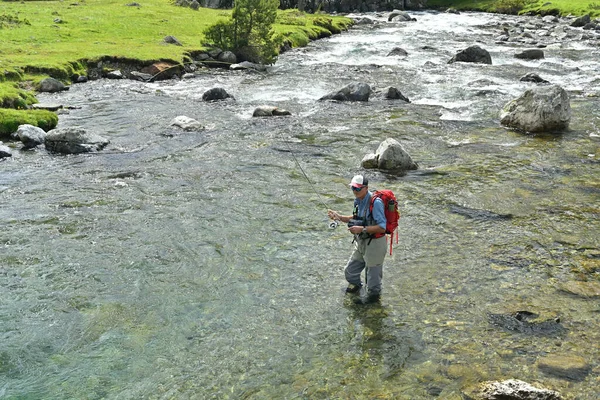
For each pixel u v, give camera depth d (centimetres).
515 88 3122
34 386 894
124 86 3288
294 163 1927
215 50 4038
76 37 4238
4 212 1524
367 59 4278
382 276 1195
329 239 1373
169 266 1248
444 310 1076
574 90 3059
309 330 1024
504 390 830
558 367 903
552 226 1441
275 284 1177
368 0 9088
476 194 1656
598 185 1720
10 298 1125
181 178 1781
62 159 1991
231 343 992
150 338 1009
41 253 1301
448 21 7300
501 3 8588
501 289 1148
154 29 4784
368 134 2288
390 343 980
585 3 7619
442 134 2294
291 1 8581
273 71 3809
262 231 1414
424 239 1372
